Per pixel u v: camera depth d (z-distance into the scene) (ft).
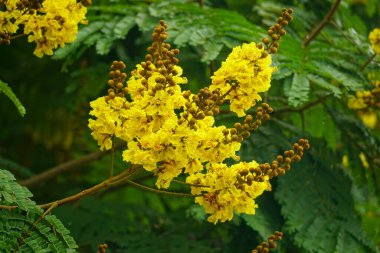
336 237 15.16
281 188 15.29
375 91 15.25
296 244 14.70
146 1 16.55
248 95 9.23
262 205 15.39
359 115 18.25
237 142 9.07
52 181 20.59
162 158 8.91
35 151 22.16
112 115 9.11
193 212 14.57
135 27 19.45
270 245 10.46
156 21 15.69
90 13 16.43
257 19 19.24
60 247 9.69
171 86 8.91
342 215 15.62
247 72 8.98
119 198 22.40
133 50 19.65
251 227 14.82
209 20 15.35
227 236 17.40
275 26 9.68
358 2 21.72
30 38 10.13
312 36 16.89
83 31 15.39
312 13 18.75
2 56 21.08
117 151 17.26
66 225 16.99
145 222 21.21
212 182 9.20
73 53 15.66
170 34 14.97
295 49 14.98
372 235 17.25
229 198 9.12
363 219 17.60
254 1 19.86
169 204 21.98
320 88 17.04
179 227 17.92
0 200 9.77
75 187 20.52
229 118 16.44
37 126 21.45
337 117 17.17
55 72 20.48
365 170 16.92
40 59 20.39
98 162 20.57
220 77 9.16
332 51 15.88
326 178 16.11
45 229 9.75
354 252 15.15
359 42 16.39
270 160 15.64
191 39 14.76
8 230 9.60
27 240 9.64
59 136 21.63
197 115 8.87
